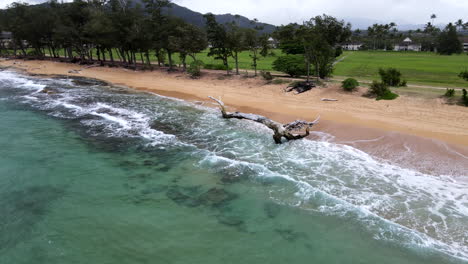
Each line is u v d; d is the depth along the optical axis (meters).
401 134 18.31
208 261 9.27
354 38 150.00
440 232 10.19
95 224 11.04
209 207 12.06
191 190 13.33
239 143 18.77
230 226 10.91
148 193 13.12
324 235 10.32
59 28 61.69
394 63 60.91
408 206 11.62
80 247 9.91
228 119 23.89
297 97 29.53
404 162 15.40
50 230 10.77
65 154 17.25
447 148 16.27
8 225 11.07
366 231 10.37
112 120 23.81
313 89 30.67
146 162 16.16
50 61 71.12
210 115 25.27
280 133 18.22
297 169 14.95
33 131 21.12
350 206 11.61
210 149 17.84
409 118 21.48
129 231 10.63
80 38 61.91
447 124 19.77
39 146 18.42
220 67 49.31
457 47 93.06
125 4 59.50
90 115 25.33
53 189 13.52
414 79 37.12
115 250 9.73
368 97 26.59
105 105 29.00
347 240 10.05
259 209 11.88
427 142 17.09
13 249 9.85
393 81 30.56
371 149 17.12
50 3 72.38
